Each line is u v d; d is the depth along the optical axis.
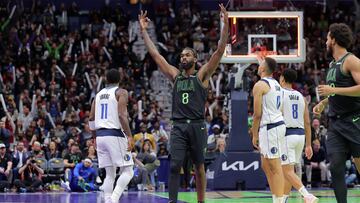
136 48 27.39
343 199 6.83
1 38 25.52
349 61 6.82
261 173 15.09
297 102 9.09
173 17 28.67
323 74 24.48
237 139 15.11
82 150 17.84
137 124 20.64
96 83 22.98
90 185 16.09
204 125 8.28
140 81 24.36
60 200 12.49
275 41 14.98
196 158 8.27
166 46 26.50
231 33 14.86
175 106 8.30
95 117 9.09
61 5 28.17
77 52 25.33
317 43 27.16
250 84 20.00
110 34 26.91
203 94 8.27
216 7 30.45
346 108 6.85
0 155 16.19
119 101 8.88
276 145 8.15
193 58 8.30
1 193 15.34
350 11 30.03
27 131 18.84
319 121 18.66
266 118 8.18
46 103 21.17
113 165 8.98
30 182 16.25
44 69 23.70
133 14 29.62
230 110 15.34
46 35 25.89
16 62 24.17
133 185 16.56
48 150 17.59
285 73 9.20
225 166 15.05
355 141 6.82
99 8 29.75
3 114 20.33
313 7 29.42
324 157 17.91
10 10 27.58
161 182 17.69
